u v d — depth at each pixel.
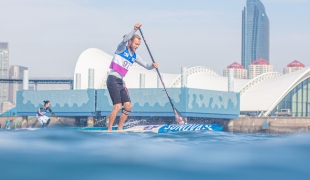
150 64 21.03
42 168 6.65
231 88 93.19
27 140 9.48
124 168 6.76
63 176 6.23
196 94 84.81
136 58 20.66
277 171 6.53
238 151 8.23
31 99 93.00
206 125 20.97
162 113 84.75
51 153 7.83
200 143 10.14
